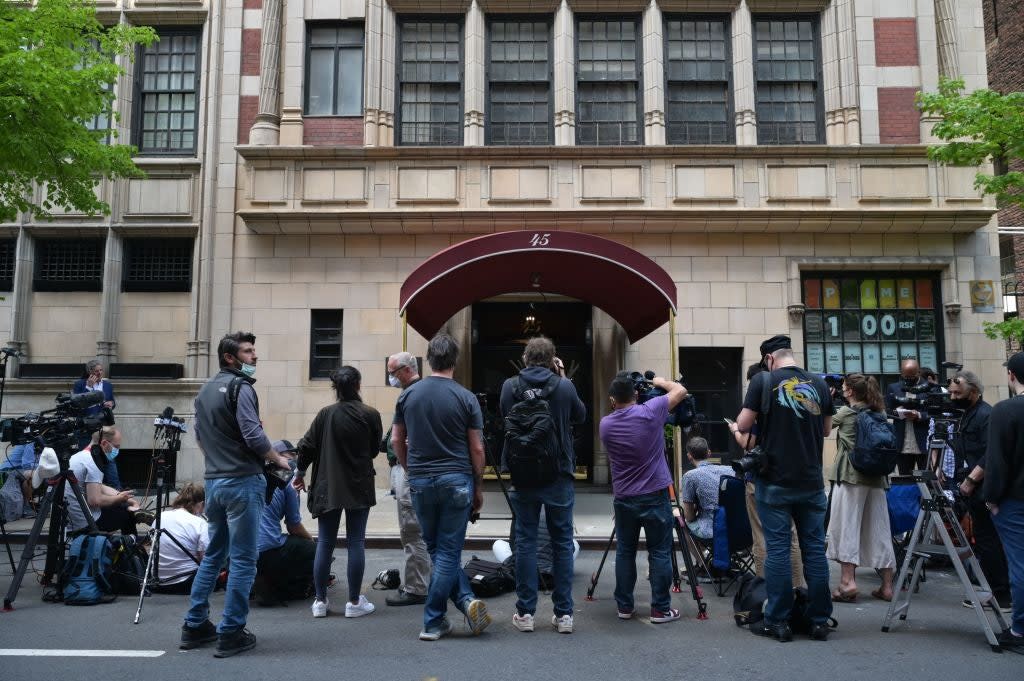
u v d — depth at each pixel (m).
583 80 12.80
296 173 12.20
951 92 10.92
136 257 12.84
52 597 6.00
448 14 12.88
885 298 12.42
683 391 5.44
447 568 4.84
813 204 12.06
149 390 12.08
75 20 9.77
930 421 7.31
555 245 9.55
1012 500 4.77
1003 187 10.35
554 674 4.23
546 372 5.17
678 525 5.82
